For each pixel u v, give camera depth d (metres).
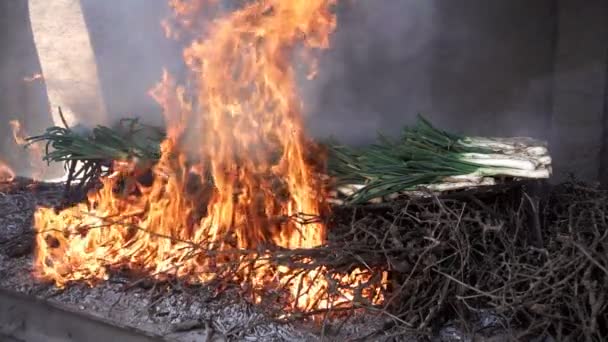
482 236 2.67
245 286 2.87
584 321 2.30
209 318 2.73
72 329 3.00
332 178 2.98
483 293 2.43
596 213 2.84
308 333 2.59
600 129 4.89
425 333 2.46
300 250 2.68
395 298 2.59
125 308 2.87
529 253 2.65
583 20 4.77
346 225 2.90
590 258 2.35
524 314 2.52
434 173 2.82
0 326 3.26
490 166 2.85
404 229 2.72
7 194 4.38
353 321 2.63
